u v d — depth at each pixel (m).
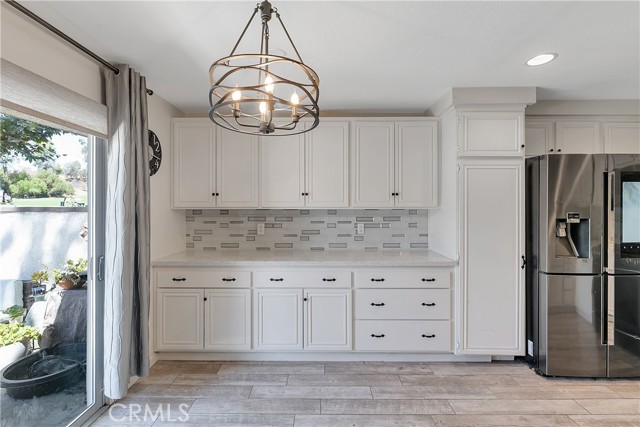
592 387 2.35
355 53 2.00
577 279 2.43
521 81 2.45
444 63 2.15
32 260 1.70
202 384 2.38
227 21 1.66
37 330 1.75
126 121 2.07
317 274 2.68
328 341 2.68
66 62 1.79
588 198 2.41
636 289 2.41
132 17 1.62
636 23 1.68
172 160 2.99
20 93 1.47
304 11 1.57
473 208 2.61
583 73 2.31
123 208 2.03
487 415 2.03
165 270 2.68
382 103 2.95
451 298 2.67
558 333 2.46
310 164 3.00
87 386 2.05
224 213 3.34
